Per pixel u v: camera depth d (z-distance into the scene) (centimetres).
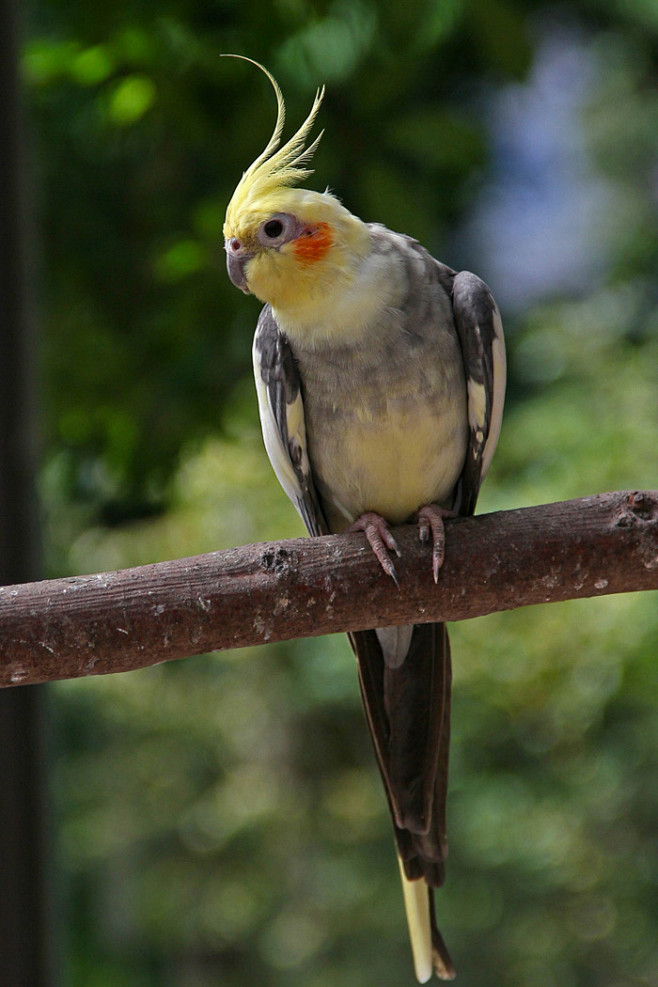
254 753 1695
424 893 577
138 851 1722
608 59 2050
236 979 1695
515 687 1412
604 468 1430
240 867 1672
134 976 1750
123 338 917
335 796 1644
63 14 793
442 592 483
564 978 1408
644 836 1412
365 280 544
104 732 1702
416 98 1080
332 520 636
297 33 769
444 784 573
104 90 830
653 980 1393
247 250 541
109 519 1509
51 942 577
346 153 797
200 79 776
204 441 958
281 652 1609
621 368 1580
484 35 754
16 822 566
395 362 550
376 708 579
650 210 1978
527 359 1786
